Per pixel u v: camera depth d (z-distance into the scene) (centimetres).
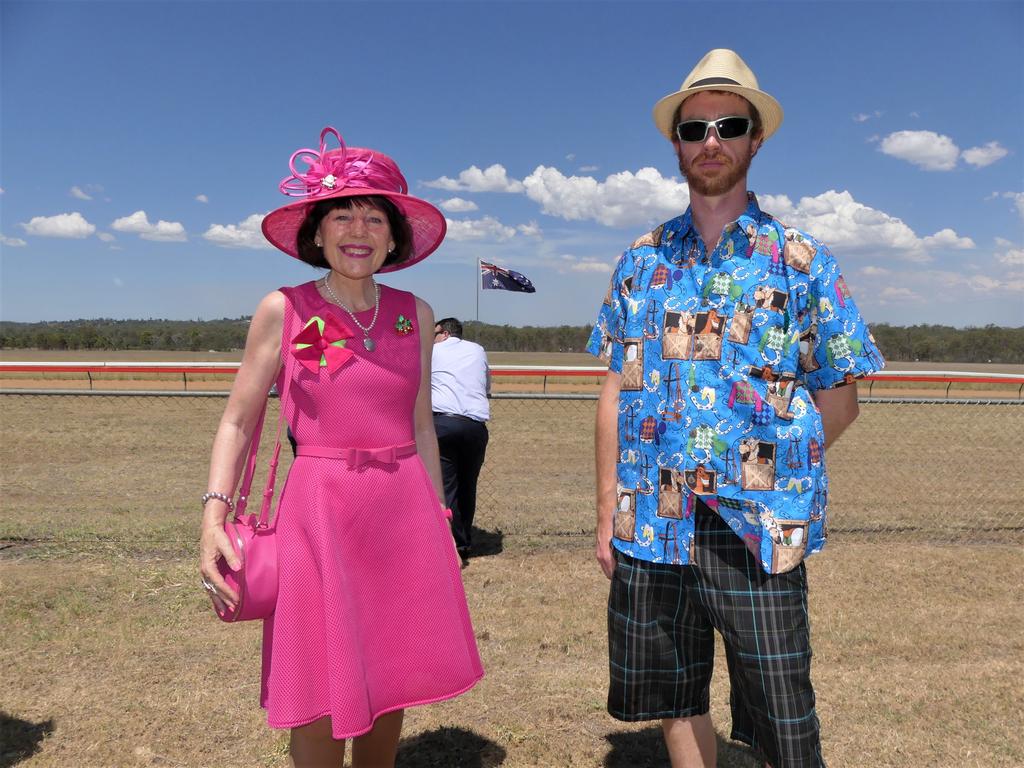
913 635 361
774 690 167
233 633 352
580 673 319
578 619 381
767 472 163
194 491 676
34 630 350
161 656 326
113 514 580
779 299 163
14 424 1122
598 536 198
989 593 424
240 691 294
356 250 176
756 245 165
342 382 174
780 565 163
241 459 180
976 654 341
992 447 1005
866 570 464
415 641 182
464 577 449
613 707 193
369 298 186
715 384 165
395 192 178
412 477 184
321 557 169
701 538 170
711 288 167
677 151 185
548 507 641
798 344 166
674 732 196
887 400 548
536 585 436
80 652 328
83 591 402
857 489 719
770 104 170
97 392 560
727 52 172
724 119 166
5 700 284
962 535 551
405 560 182
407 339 185
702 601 173
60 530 523
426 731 268
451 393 456
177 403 1471
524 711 284
